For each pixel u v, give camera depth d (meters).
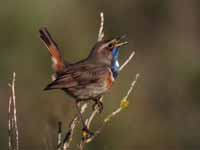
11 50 21.61
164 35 26.30
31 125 18.33
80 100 10.44
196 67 23.67
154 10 26.36
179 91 22.66
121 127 19.42
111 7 25.23
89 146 18.48
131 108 20.62
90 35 23.17
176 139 20.64
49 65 21.50
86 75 10.30
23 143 18.14
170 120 21.31
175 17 26.83
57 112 11.34
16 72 21.34
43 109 16.22
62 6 22.55
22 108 19.53
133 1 25.84
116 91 20.45
